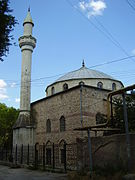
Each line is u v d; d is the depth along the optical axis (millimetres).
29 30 35250
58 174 17141
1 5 11430
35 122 33312
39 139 31641
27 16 36094
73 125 25734
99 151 13414
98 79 32531
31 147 29953
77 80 32562
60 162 26312
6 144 43688
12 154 30172
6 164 27125
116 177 10000
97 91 27141
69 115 26750
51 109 30469
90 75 33781
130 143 10500
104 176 11195
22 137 29656
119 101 20391
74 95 26609
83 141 15914
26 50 34438
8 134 43250
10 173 18422
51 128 29672
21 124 30406
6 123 43031
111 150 12266
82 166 15164
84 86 26094
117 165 11234
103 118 22578
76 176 13219
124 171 10453
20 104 32625
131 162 10219
